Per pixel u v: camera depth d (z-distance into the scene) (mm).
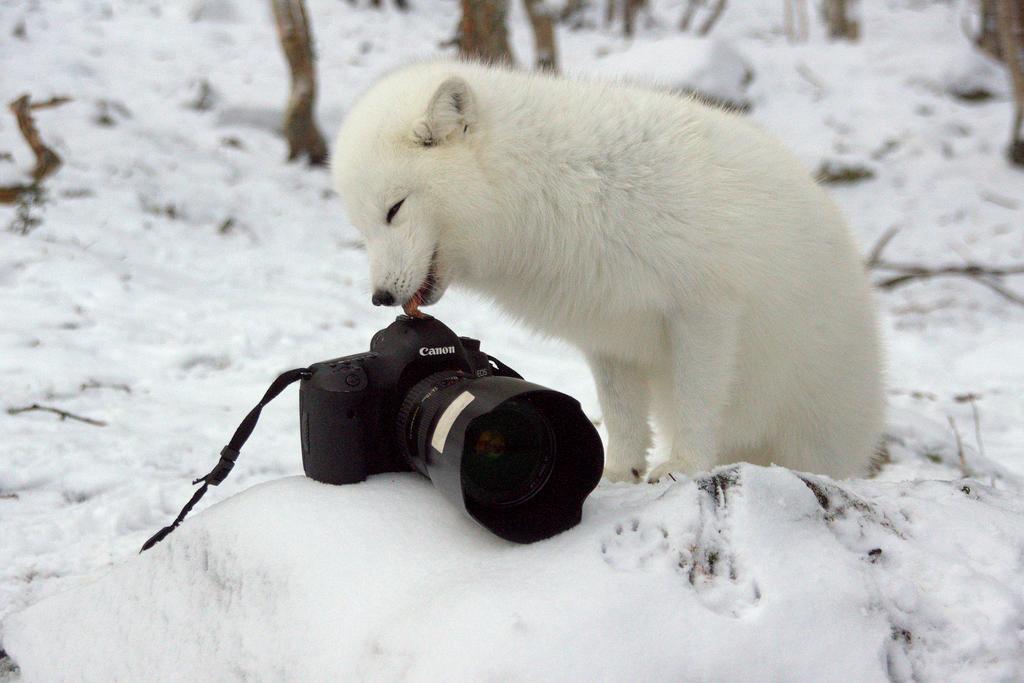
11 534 3545
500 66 3768
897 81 16703
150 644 2229
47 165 9031
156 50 15945
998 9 13867
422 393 2197
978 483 2498
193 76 14680
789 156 3629
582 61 18531
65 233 8242
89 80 13633
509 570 1899
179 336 6426
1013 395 7047
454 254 3363
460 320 7895
